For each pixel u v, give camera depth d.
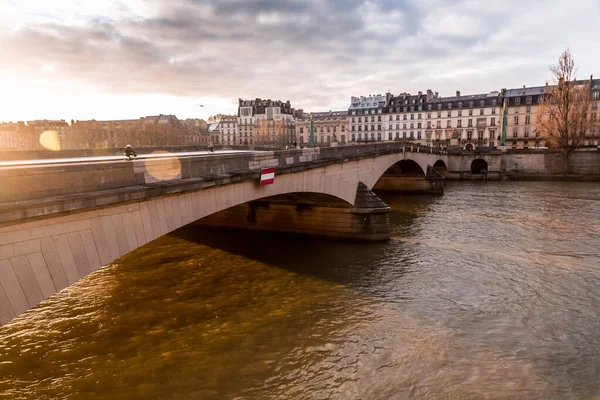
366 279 21.42
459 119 119.50
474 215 39.81
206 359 13.79
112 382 12.42
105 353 14.06
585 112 76.81
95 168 10.79
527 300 18.78
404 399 11.91
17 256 8.87
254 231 32.31
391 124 130.62
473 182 75.31
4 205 8.23
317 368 13.37
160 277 21.72
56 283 9.73
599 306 18.11
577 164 76.31
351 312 17.45
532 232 32.03
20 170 8.81
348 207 29.67
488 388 12.40
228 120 164.88
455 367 13.48
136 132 132.75
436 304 18.31
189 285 20.53
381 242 29.08
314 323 16.45
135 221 12.22
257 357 13.97
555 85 78.12
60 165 9.80
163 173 13.45
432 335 15.53
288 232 31.31
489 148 86.19
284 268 23.22
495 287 20.31
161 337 15.23
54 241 9.70
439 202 49.44
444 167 78.81
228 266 23.52
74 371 12.97
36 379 12.50
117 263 24.09
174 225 14.05
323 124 141.00
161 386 12.27
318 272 22.53
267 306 18.08
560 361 13.85
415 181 58.62
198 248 27.44
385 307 18.02
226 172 17.28
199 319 16.73
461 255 25.75
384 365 13.56
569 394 12.16
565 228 33.38
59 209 9.37
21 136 164.50
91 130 138.38
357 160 32.34
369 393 12.14
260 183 19.11
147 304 18.20
